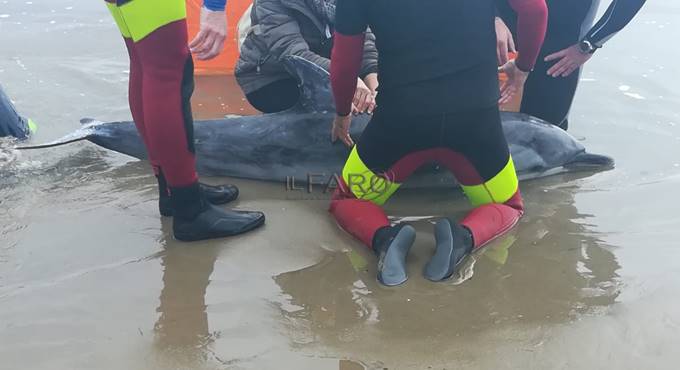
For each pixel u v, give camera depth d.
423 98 2.79
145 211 3.14
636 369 2.08
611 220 3.10
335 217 3.07
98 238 2.89
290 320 2.34
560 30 3.76
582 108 4.47
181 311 2.39
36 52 5.53
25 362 2.11
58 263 2.69
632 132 4.10
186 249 2.83
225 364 2.10
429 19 2.71
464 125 2.85
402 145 2.92
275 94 4.04
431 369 2.07
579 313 2.38
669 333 2.25
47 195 3.27
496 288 2.55
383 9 2.72
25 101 4.47
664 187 3.41
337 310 2.40
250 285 2.57
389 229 2.77
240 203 3.26
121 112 4.35
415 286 2.57
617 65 5.31
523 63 3.20
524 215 3.16
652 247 2.85
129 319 2.34
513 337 2.24
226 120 3.56
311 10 3.91
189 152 2.76
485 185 3.01
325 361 2.11
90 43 5.83
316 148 3.43
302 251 2.83
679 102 4.57
